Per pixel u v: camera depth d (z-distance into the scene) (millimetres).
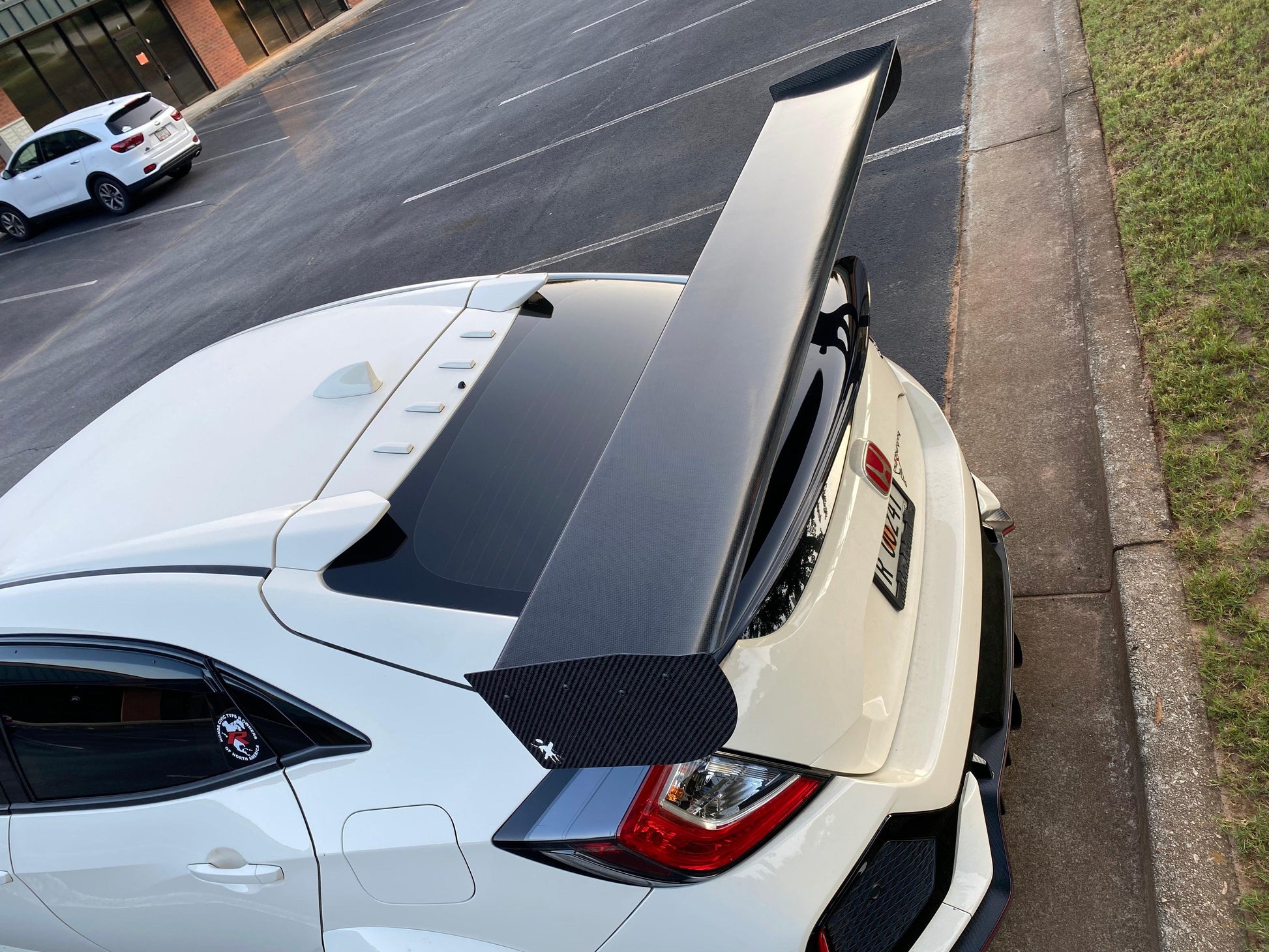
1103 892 2059
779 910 1495
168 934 2141
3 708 2119
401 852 1696
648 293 2525
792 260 1758
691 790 1487
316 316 2889
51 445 7562
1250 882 1800
